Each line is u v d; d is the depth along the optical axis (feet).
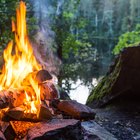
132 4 42.86
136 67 11.67
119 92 12.16
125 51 11.70
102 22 41.37
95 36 39.70
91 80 26.76
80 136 6.90
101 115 11.19
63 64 23.18
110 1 41.68
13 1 16.24
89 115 7.94
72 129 6.61
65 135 6.53
